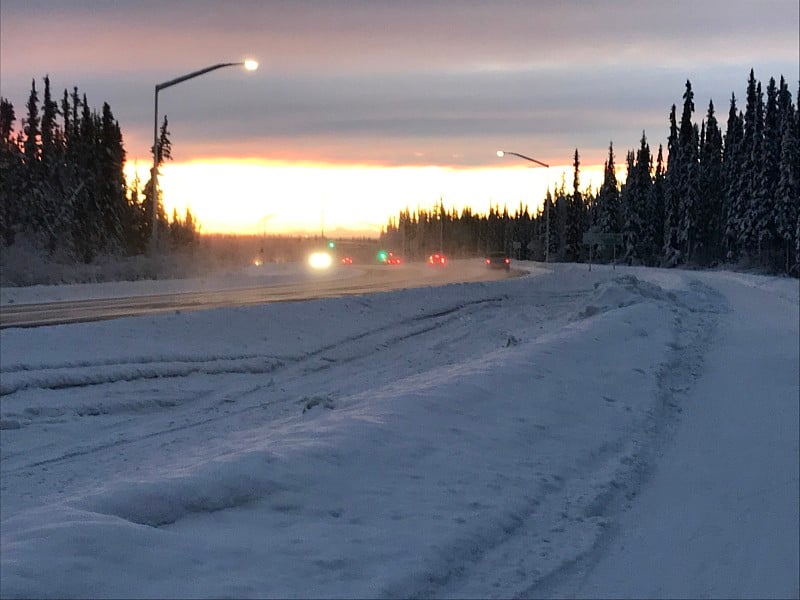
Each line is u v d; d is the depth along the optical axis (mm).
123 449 11680
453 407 10539
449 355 20156
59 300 30328
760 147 82812
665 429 11594
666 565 6750
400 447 8664
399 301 29172
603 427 11062
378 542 6340
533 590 6098
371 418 9500
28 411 13391
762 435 11242
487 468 8578
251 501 6852
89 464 10828
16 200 58625
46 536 5465
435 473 8164
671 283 42375
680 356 17844
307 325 22484
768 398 13719
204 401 15188
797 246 72250
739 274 61219
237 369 17844
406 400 10477
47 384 14711
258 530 6332
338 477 7562
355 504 7117
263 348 19641
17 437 12250
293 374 18078
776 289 41844
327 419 9672
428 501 7395
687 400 13609
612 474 9086
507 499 7707
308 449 7988
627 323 20531
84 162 67250
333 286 41656
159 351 17641
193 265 47750
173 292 35219
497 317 28938
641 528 7621
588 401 12258
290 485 7176
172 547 5703
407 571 5883
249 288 39031
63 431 12641
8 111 73312
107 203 68625
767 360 17516
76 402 14086
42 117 65812
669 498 8547
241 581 5367
